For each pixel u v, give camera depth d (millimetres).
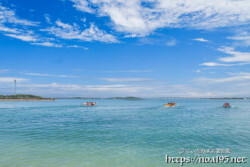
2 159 12539
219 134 19938
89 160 12422
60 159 12586
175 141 17172
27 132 21750
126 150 14547
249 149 14727
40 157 12961
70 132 21641
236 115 39875
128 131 22016
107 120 32438
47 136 19531
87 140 17766
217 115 40094
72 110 57594
